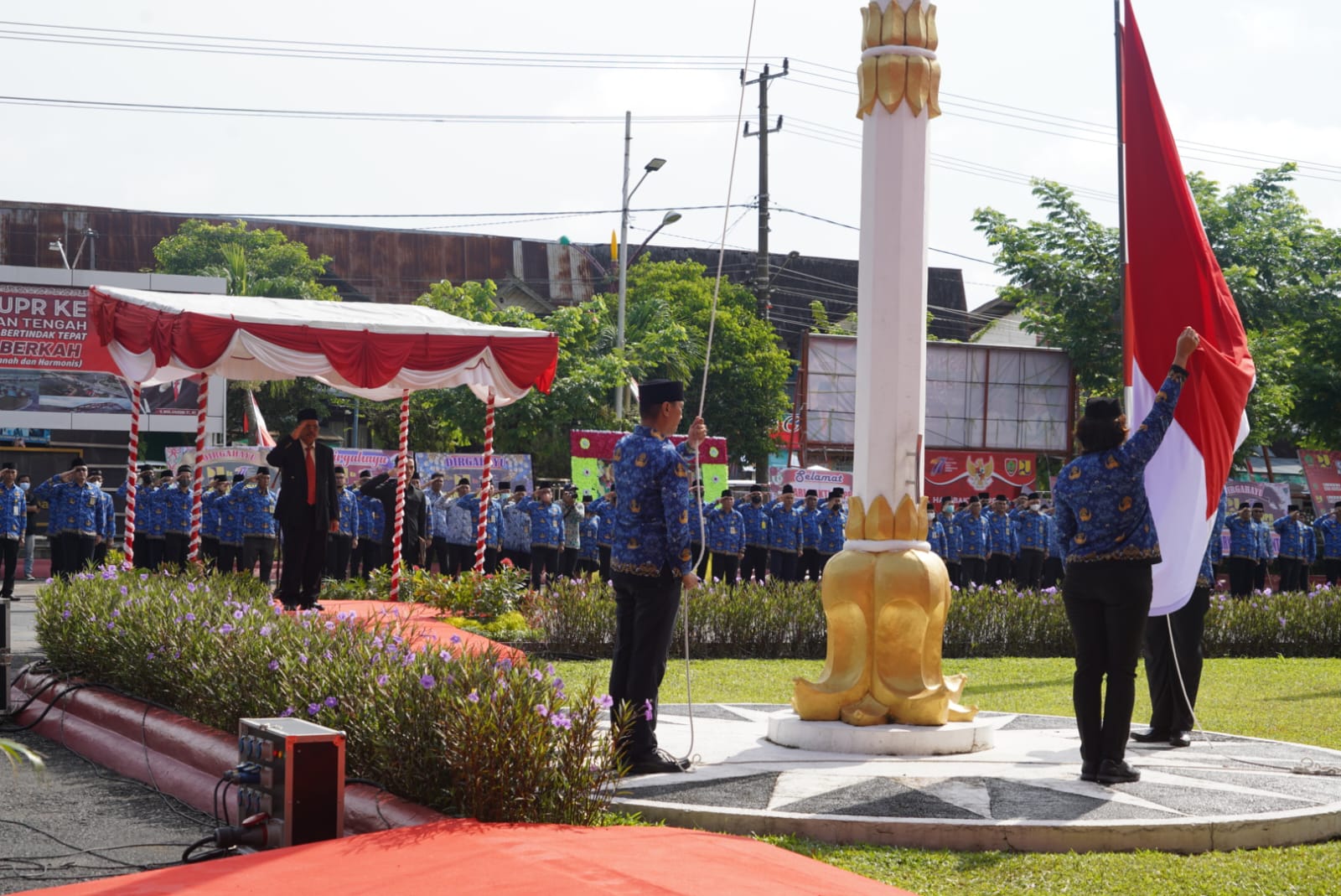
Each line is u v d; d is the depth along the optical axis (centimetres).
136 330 1265
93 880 447
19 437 2817
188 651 747
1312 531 2722
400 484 1525
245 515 1983
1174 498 735
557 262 5331
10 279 2809
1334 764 704
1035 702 1050
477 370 1452
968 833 531
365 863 435
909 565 722
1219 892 467
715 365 3797
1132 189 790
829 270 5603
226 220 4781
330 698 597
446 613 1435
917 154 740
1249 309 3044
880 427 736
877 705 722
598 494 2488
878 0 748
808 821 542
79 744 765
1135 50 796
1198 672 798
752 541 2361
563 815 518
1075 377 3088
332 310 1346
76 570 2017
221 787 596
